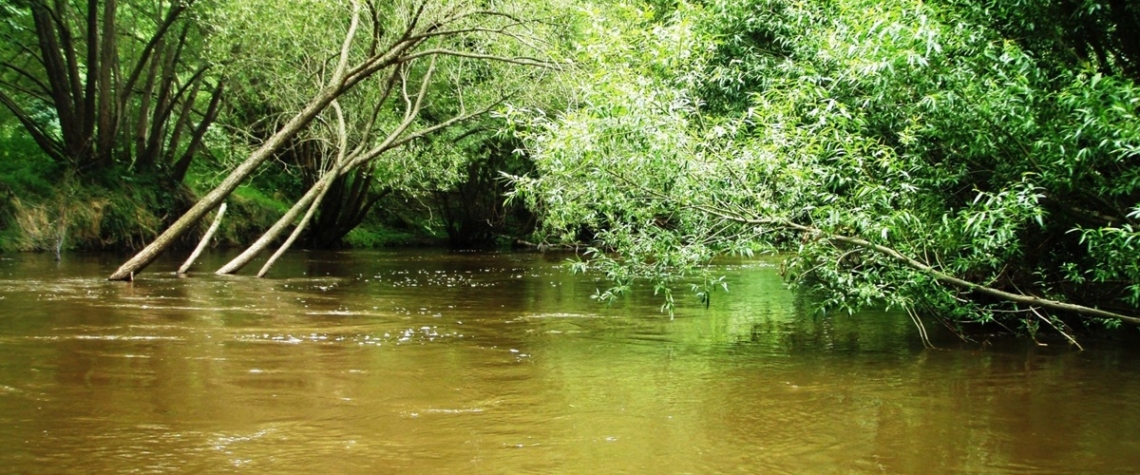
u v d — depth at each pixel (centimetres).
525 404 476
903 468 364
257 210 2580
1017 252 689
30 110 2380
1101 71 720
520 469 355
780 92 665
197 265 1686
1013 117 598
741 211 632
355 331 763
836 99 707
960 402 491
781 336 758
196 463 356
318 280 1387
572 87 1191
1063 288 754
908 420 447
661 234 660
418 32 1376
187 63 2408
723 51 931
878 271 661
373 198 2731
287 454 371
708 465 364
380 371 568
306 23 1559
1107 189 614
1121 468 368
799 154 622
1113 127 543
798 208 642
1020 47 657
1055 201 652
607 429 423
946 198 688
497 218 3156
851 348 692
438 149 1941
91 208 2066
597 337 745
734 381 547
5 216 1931
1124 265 612
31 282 1200
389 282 1371
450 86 1855
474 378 550
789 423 440
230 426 418
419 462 363
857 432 423
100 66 2144
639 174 632
